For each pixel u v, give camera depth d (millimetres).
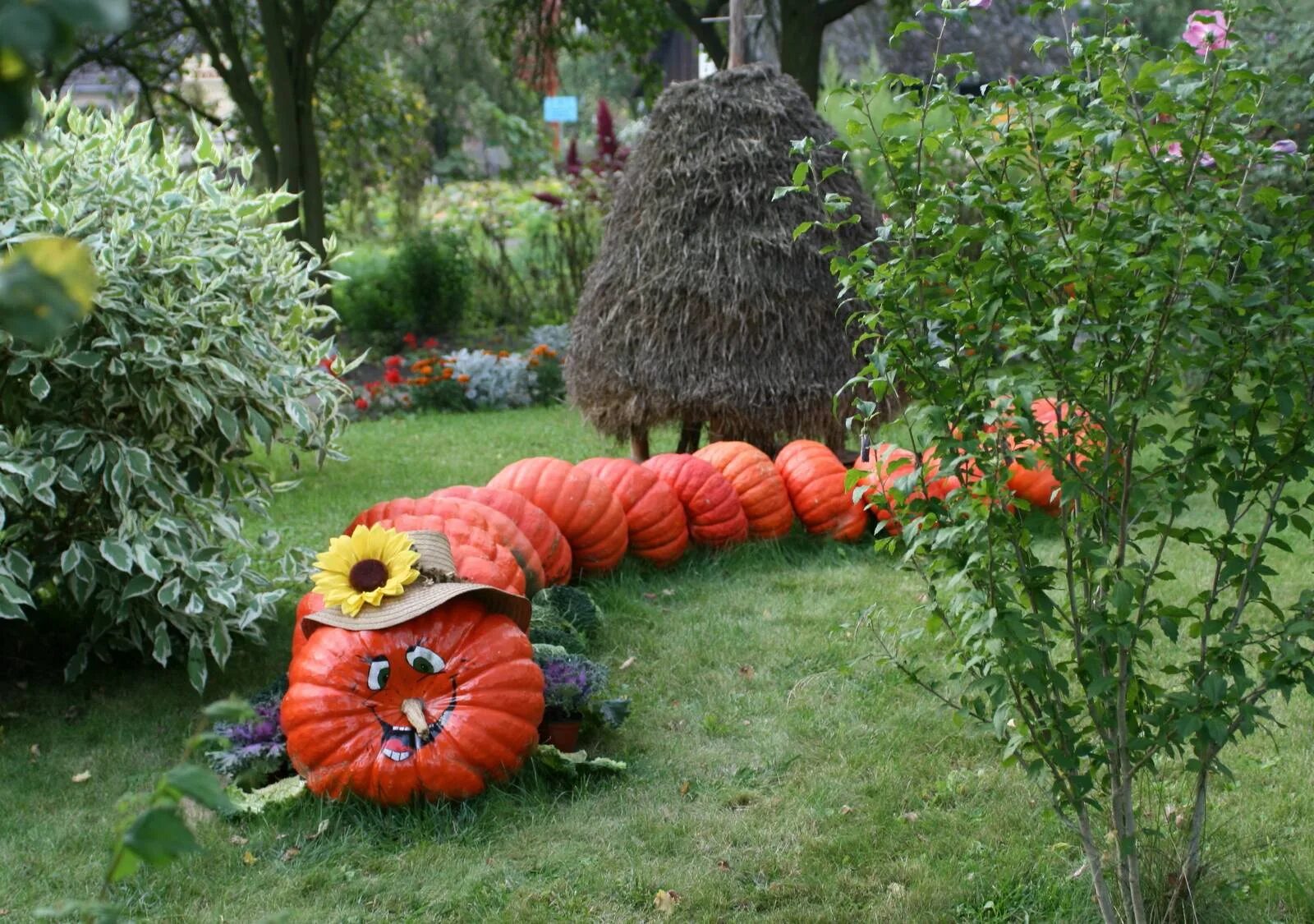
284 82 14969
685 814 4027
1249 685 2822
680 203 7695
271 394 5379
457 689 4012
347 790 3959
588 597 5750
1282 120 7590
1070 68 2693
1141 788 3984
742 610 6238
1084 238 2600
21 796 4180
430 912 3453
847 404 7758
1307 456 2699
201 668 4797
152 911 3447
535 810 4012
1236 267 2686
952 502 2814
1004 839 3812
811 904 3477
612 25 17484
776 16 15906
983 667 2895
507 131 31484
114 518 5113
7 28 599
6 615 4535
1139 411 2520
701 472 7043
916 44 22375
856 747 4551
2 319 695
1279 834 3781
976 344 2723
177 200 5215
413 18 23562
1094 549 2656
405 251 18281
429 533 4441
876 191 3018
